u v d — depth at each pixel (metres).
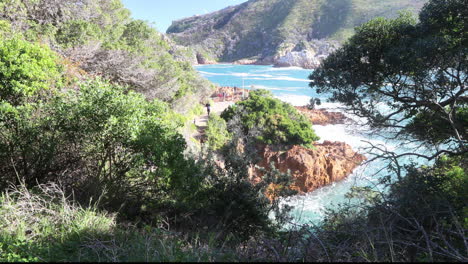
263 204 8.70
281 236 6.89
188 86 36.44
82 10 19.91
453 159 11.05
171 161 8.27
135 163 8.01
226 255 4.68
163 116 9.95
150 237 5.16
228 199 8.35
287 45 194.38
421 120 12.30
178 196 8.71
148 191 8.89
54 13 17.39
